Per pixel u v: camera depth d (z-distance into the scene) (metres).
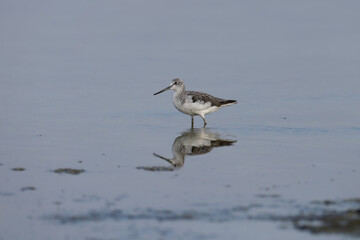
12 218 12.84
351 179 15.33
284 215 12.73
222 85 28.08
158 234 11.95
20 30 43.16
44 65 32.75
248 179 15.50
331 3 50.53
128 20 45.81
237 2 51.78
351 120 22.33
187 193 14.39
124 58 34.38
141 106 25.19
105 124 22.22
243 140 19.98
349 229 11.78
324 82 28.52
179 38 39.59
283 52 35.34
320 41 37.94
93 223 12.53
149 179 15.59
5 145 19.06
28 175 15.88
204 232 12.02
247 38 39.28
